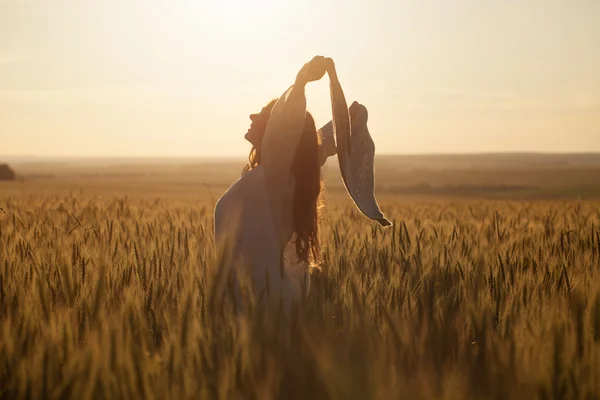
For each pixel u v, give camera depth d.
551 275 4.44
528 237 6.59
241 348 2.74
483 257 4.64
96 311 3.28
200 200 15.91
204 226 6.88
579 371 2.52
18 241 5.35
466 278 4.25
